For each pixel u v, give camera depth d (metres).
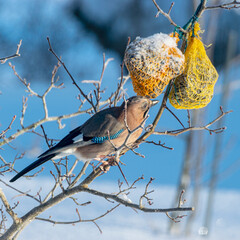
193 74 7.17
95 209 13.09
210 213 11.37
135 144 7.02
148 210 6.15
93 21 34.59
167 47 7.06
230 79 12.06
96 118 7.88
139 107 7.65
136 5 32.66
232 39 12.05
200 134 11.55
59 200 7.15
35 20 36.03
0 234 8.16
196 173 11.52
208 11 11.62
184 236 11.01
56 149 7.80
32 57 35.69
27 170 7.72
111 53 35.34
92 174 7.03
